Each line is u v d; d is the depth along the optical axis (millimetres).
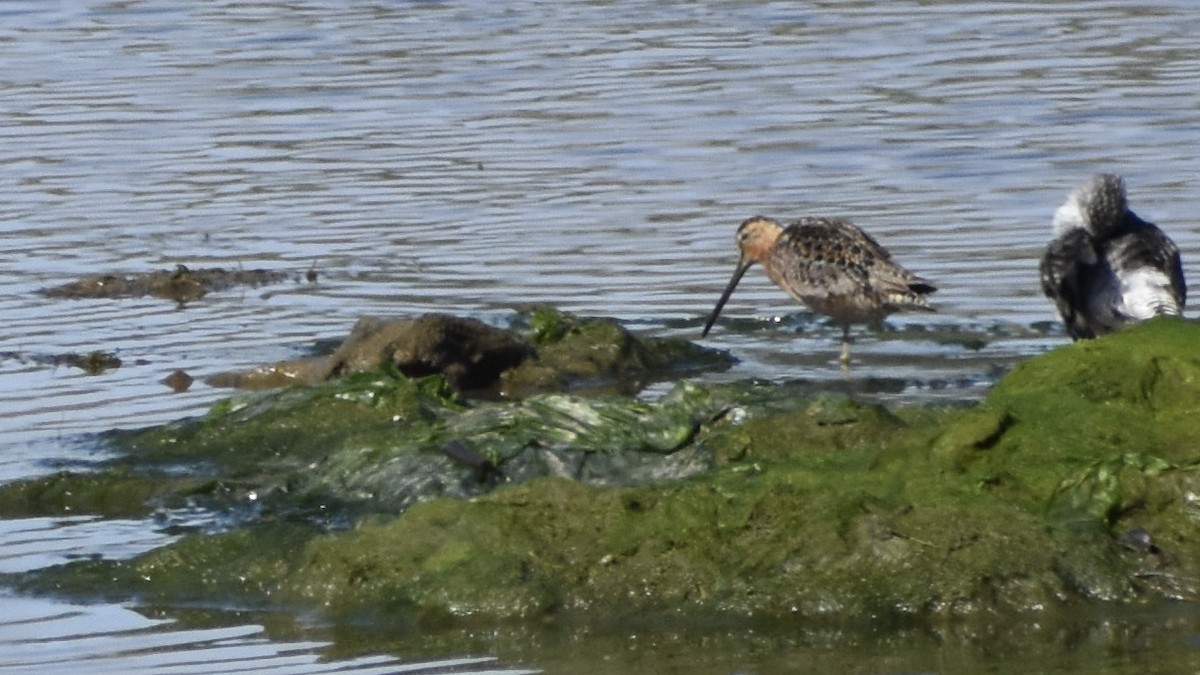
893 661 9578
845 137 23531
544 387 15562
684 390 13484
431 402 14078
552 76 27469
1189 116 23953
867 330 17078
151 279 18750
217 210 21312
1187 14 30328
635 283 18516
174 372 15797
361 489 12367
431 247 19734
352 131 24594
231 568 11172
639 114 25062
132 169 23078
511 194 21547
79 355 16422
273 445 13516
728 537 10500
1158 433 11273
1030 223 19750
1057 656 9531
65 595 11109
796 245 17078
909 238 19422
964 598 9961
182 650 10195
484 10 32594
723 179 21906
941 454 11117
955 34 29547
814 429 12336
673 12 32031
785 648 9789
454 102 26062
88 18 32375
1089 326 14070
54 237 20438
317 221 20781
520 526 10828
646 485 11234
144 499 12648
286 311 17750
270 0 33719
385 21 31797
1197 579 10039
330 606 10656
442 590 10500
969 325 16859
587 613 10258
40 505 12711
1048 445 11125
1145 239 14297
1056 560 10094
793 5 32281
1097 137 23156
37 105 26328
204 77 27859
